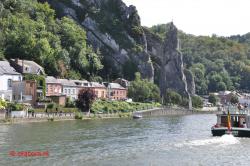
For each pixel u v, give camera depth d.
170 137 73.25
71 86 163.00
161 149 57.34
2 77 125.00
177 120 137.62
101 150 55.22
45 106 122.88
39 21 196.50
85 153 52.41
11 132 72.69
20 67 140.25
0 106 97.50
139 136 73.69
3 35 165.88
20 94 127.25
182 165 46.75
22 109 102.38
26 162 45.62
